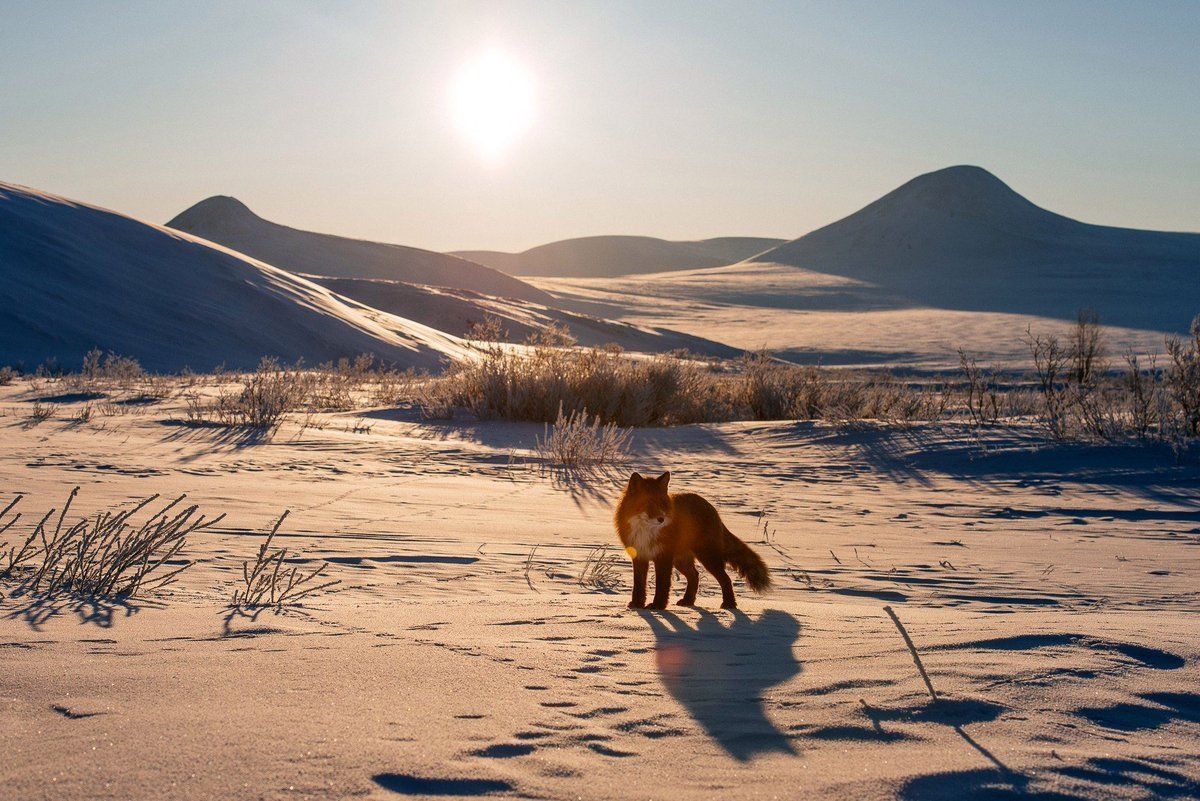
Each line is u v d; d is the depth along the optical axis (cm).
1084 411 1788
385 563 691
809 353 9469
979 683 342
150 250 5556
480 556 741
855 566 786
